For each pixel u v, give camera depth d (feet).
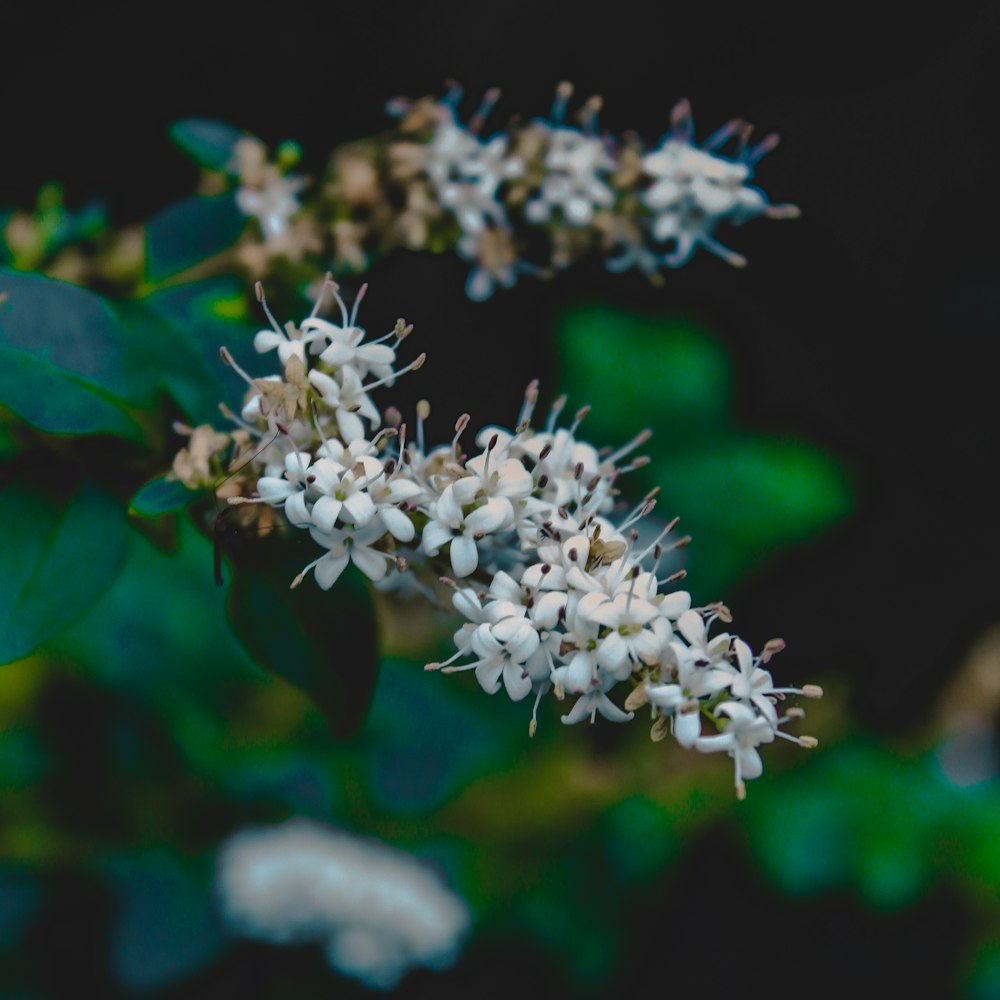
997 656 1.80
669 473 1.81
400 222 1.23
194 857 1.49
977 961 1.62
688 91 2.18
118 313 1.13
